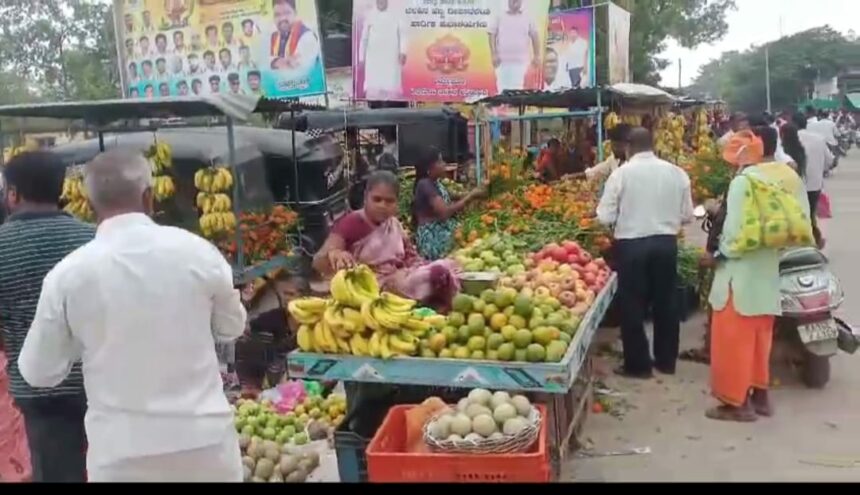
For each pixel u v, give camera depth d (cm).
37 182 363
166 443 296
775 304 544
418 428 395
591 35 1208
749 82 6875
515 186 910
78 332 296
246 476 432
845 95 5869
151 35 833
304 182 954
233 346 604
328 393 549
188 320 303
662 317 662
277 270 680
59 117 655
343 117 1371
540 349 423
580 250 610
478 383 420
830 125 1644
